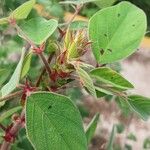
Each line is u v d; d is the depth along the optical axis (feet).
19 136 0.98
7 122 0.79
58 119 0.52
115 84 0.56
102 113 2.52
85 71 0.54
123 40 0.59
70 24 0.72
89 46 0.59
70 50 0.55
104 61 0.60
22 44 1.39
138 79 3.61
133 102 0.60
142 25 0.59
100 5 0.76
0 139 0.66
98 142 2.09
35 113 0.52
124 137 2.13
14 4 1.15
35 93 0.52
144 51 3.73
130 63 3.69
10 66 0.96
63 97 0.52
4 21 0.60
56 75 0.57
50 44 0.61
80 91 1.54
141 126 2.78
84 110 1.68
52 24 0.58
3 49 1.53
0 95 0.59
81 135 0.52
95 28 0.59
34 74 0.94
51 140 0.52
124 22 0.60
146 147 2.13
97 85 0.59
